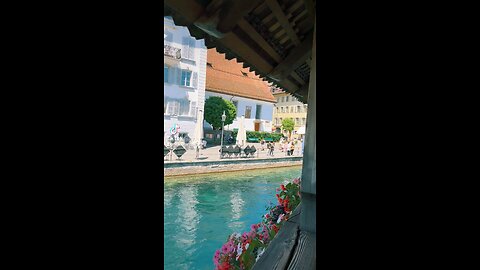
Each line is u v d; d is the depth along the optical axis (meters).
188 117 24.94
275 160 20.88
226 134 29.28
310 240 1.58
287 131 42.06
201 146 22.33
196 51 25.02
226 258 2.17
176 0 1.72
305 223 1.76
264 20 2.48
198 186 13.88
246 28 2.37
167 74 23.56
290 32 2.78
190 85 24.91
